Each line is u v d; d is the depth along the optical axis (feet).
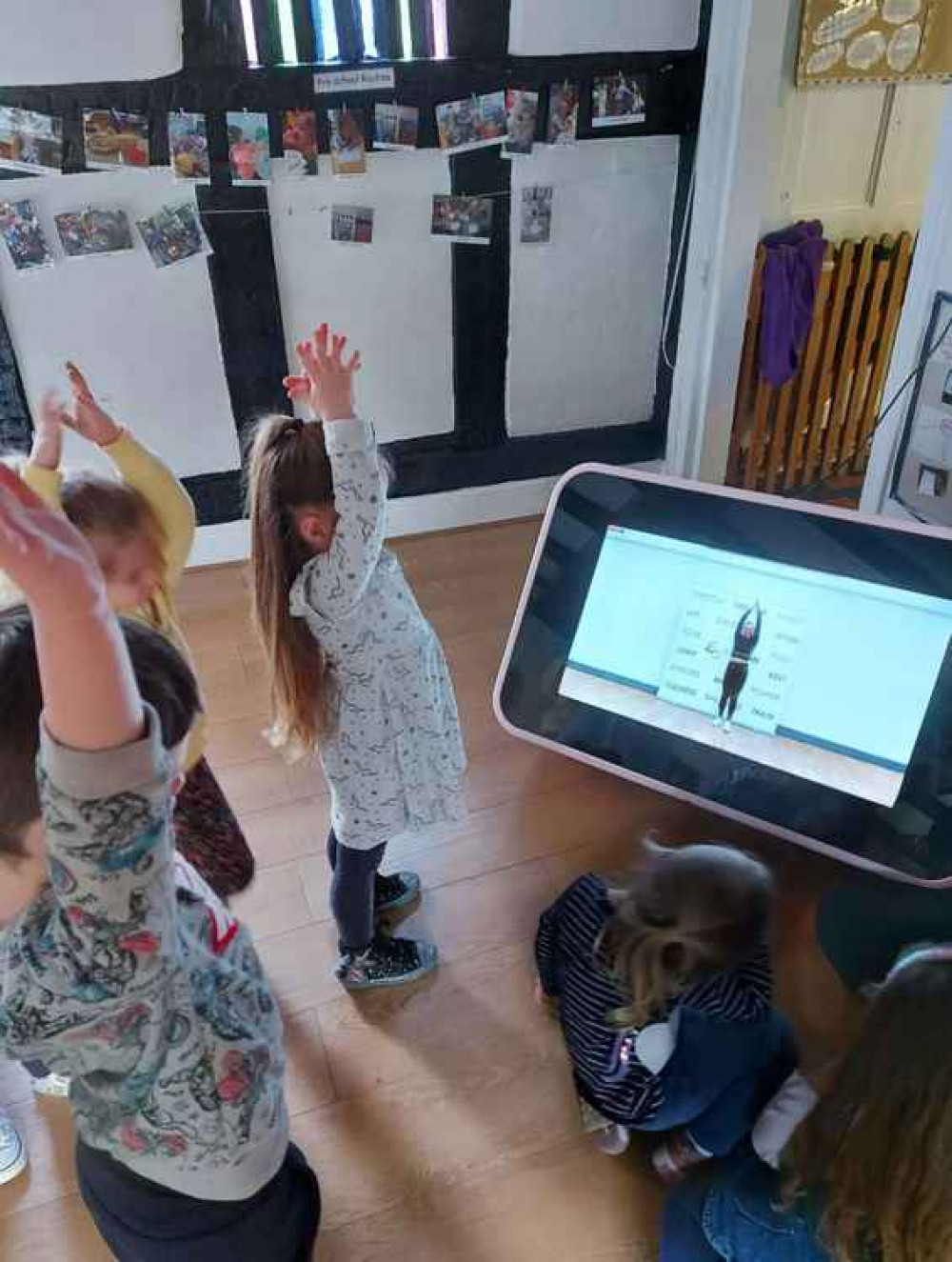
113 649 1.64
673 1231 4.08
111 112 7.64
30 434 8.75
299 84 7.94
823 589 5.86
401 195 8.70
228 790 6.98
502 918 5.98
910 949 4.29
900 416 7.00
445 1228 4.45
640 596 6.44
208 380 9.05
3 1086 5.09
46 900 2.05
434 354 9.62
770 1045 4.37
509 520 10.80
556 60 8.49
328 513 3.95
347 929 5.29
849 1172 2.98
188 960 2.41
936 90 10.03
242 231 8.41
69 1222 4.50
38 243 7.95
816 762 5.93
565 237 9.40
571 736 6.73
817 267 10.00
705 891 3.78
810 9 8.37
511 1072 5.10
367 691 4.44
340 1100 4.97
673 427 10.71
